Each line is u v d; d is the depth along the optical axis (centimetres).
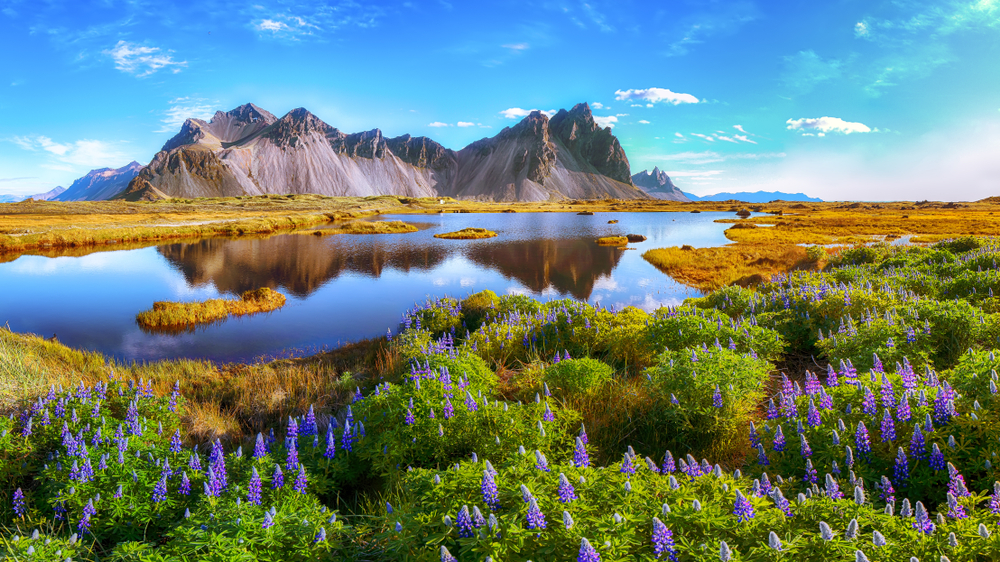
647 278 3180
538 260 4247
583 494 405
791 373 1030
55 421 762
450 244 5706
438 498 425
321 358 1566
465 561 343
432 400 709
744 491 436
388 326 2098
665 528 332
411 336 1439
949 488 408
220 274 3581
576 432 755
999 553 318
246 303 2477
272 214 11156
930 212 11981
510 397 984
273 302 2530
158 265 4038
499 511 389
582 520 359
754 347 989
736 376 705
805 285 1591
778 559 307
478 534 345
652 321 1198
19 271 3697
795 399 612
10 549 421
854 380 641
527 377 1001
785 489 472
